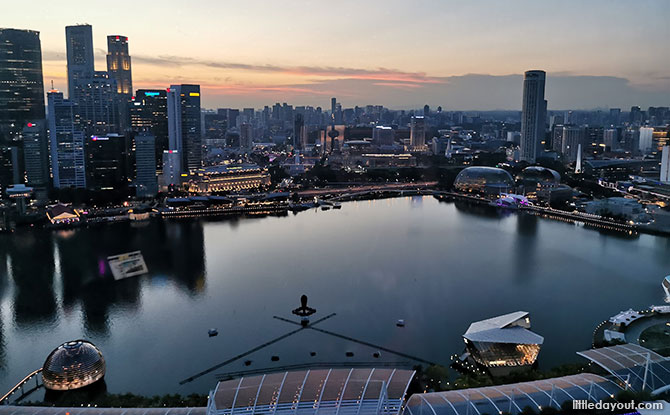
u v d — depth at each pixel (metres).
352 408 196.50
